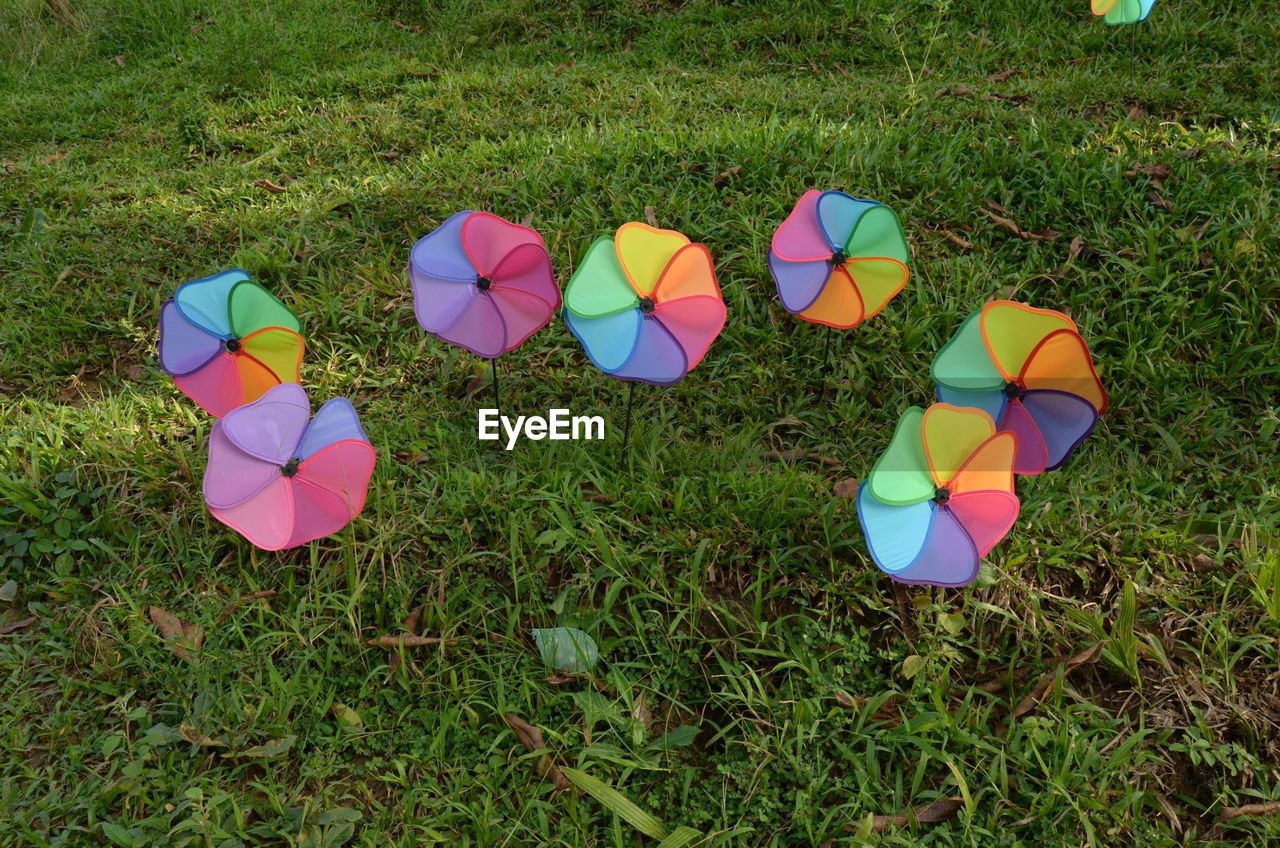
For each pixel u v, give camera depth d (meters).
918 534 2.28
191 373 2.55
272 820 2.18
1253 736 2.27
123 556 2.59
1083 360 2.40
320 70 5.17
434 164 3.85
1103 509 2.63
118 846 2.16
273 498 2.35
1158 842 2.16
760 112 4.09
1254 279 3.07
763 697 2.29
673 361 2.50
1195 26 4.68
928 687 2.31
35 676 2.41
